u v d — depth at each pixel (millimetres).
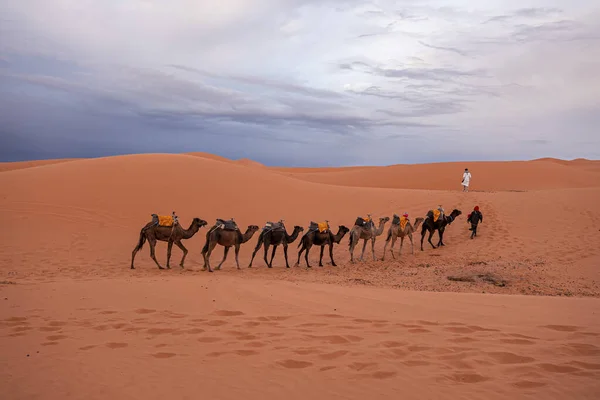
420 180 58562
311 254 21875
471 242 21734
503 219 24469
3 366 5727
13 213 21859
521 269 15727
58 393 4883
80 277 15039
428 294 10711
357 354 6184
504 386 5082
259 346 6590
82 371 5551
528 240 20969
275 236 18625
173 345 6656
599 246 19312
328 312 8680
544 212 24953
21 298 9859
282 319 8172
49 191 24469
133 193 25297
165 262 19188
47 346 6605
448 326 7547
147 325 7746
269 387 5059
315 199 27812
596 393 4867
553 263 17078
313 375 5430
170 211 24188
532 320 7965
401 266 18516
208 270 17406
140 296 10195
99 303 9477
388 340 6812
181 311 8812
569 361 5805
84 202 23828
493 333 7152
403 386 5082
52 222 21547
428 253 20828
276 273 17156
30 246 19188
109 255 19328
